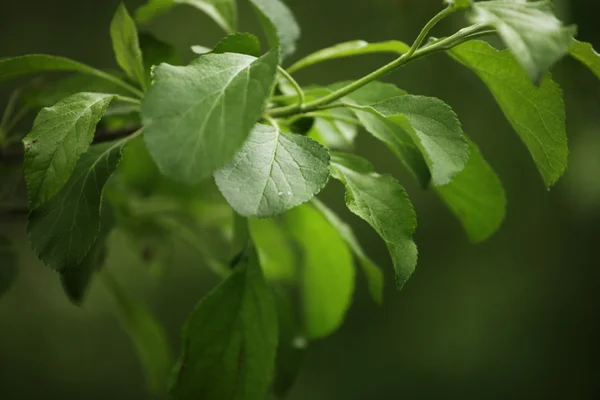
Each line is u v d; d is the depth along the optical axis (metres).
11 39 1.33
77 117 0.54
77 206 0.55
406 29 1.14
